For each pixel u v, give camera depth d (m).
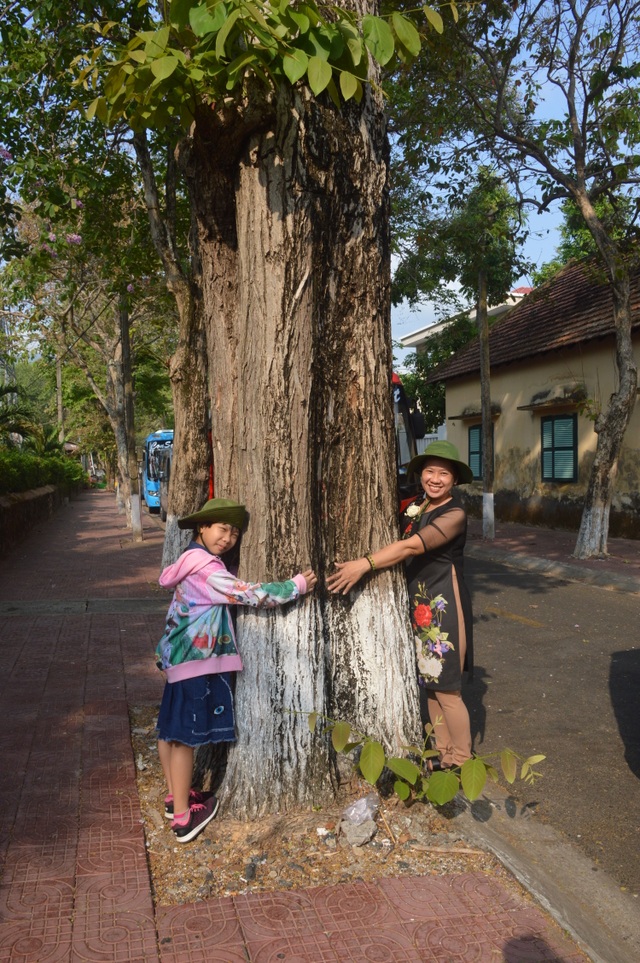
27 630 7.91
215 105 3.30
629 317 12.26
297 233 3.41
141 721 5.09
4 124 9.19
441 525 3.78
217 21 2.95
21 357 21.27
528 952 2.77
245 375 3.53
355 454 3.76
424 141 12.80
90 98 8.67
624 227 13.20
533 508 18.28
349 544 3.76
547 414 17.66
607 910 3.18
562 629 8.12
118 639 7.51
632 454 14.78
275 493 3.48
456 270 15.77
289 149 3.38
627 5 11.41
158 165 11.18
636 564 11.77
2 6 8.77
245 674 3.53
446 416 23.02
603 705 5.82
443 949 2.77
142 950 2.71
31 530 18.61
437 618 3.88
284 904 3.01
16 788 4.00
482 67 12.67
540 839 3.76
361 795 3.67
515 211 14.62
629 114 11.85
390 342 3.90
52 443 31.00
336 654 3.78
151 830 3.56
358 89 3.29
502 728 5.36
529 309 20.00
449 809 3.87
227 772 3.60
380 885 3.15
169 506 8.27
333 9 3.35
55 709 5.30
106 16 8.08
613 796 4.31
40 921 2.86
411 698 3.83
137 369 28.84
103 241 11.44
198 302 8.12
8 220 9.47
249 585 3.37
